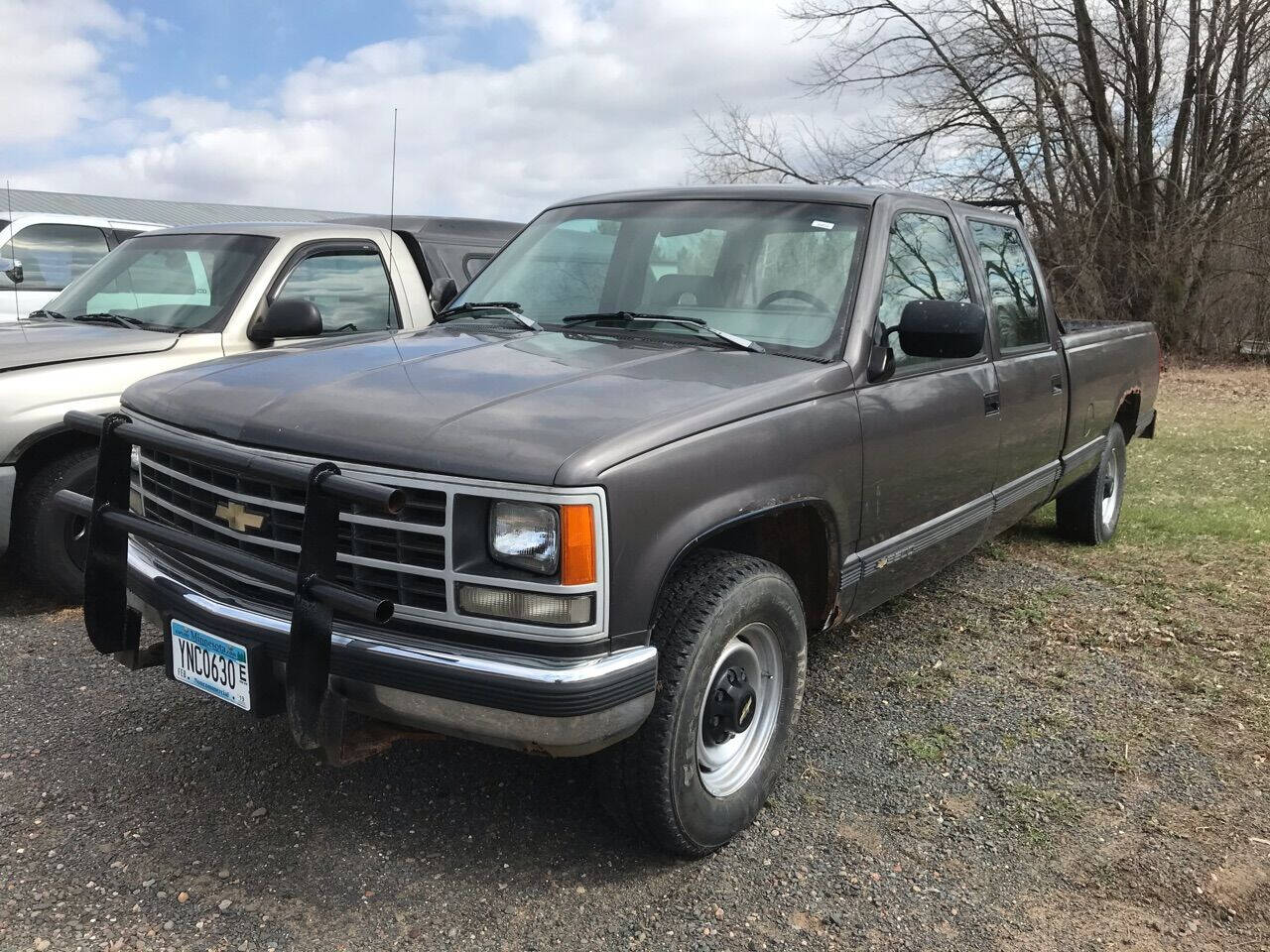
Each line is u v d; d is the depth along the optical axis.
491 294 4.14
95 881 2.75
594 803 3.23
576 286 3.97
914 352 3.37
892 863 2.95
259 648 2.62
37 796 3.16
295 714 2.42
